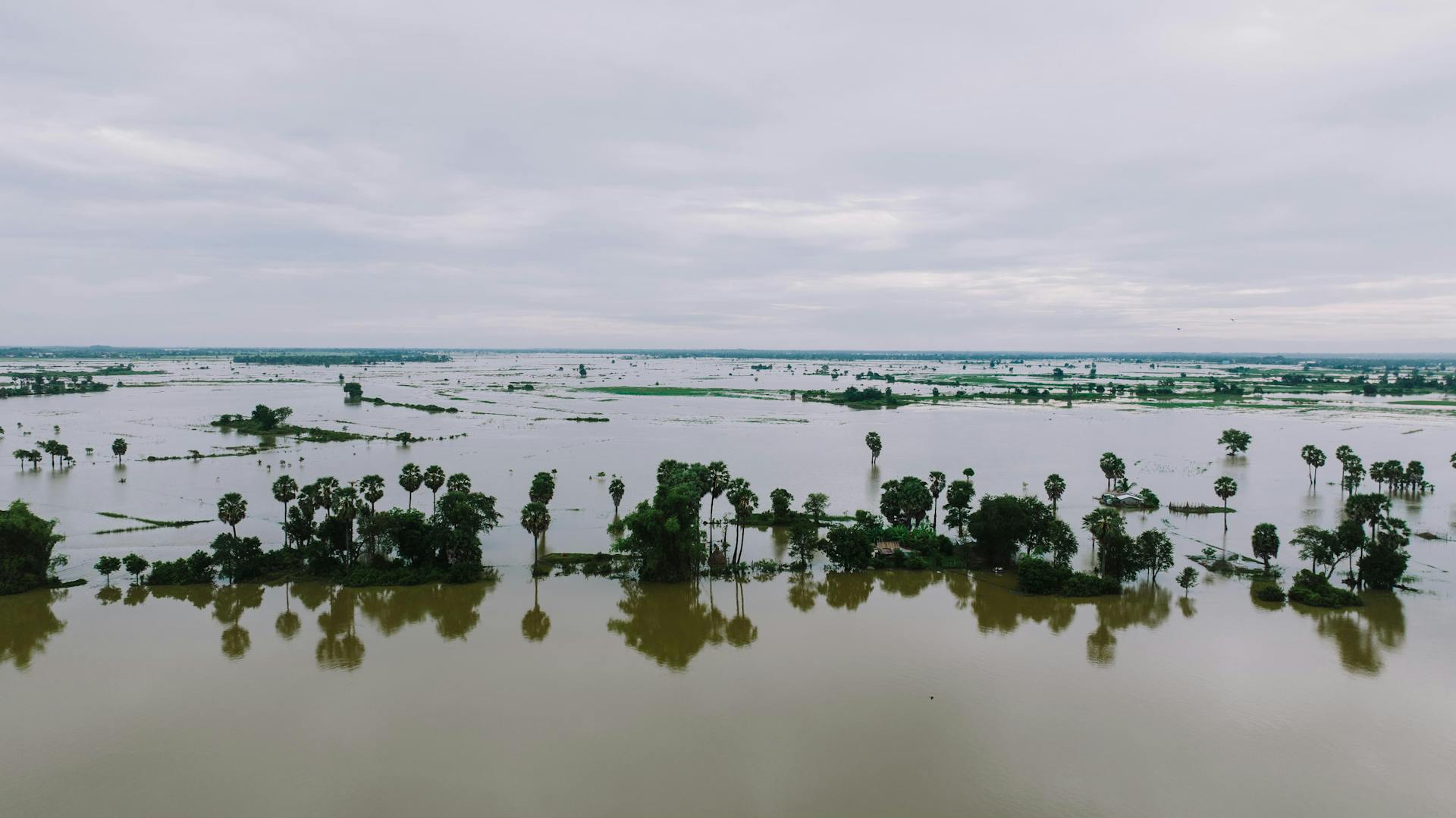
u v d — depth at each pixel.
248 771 56.09
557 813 51.47
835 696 67.38
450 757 57.97
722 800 52.94
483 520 105.81
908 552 107.12
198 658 75.06
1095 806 52.44
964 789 54.19
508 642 79.12
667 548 97.25
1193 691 67.94
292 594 92.38
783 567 103.50
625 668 73.06
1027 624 83.88
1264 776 55.59
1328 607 86.88
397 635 80.81
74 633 80.75
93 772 56.00
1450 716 63.56
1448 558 105.62
